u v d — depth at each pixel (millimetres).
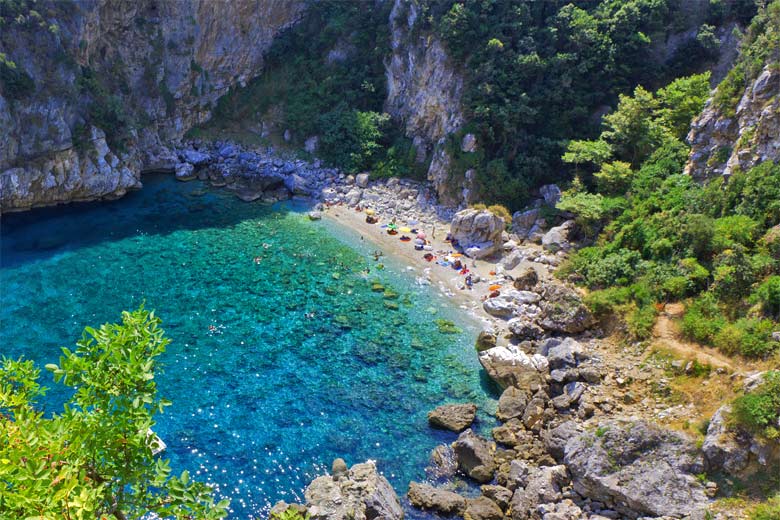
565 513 29562
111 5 70375
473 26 66312
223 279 52531
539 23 68875
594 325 43531
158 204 66875
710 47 66062
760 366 34344
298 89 81875
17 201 62000
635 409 35625
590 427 34219
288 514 19609
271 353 43188
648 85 67688
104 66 72312
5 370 16656
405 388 40438
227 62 82500
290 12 84688
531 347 43594
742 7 66625
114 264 53688
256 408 37750
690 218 44094
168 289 50344
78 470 14188
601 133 63188
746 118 46656
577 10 67000
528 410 36750
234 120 83375
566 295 44812
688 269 42406
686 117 57406
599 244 52656
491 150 66375
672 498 29031
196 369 40875
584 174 61250
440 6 68375
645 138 56312
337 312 48812
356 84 79312
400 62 75188
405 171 72188
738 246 40094
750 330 36094
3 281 49688
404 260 57406
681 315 40656
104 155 66688
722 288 39844
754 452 29062
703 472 29672
